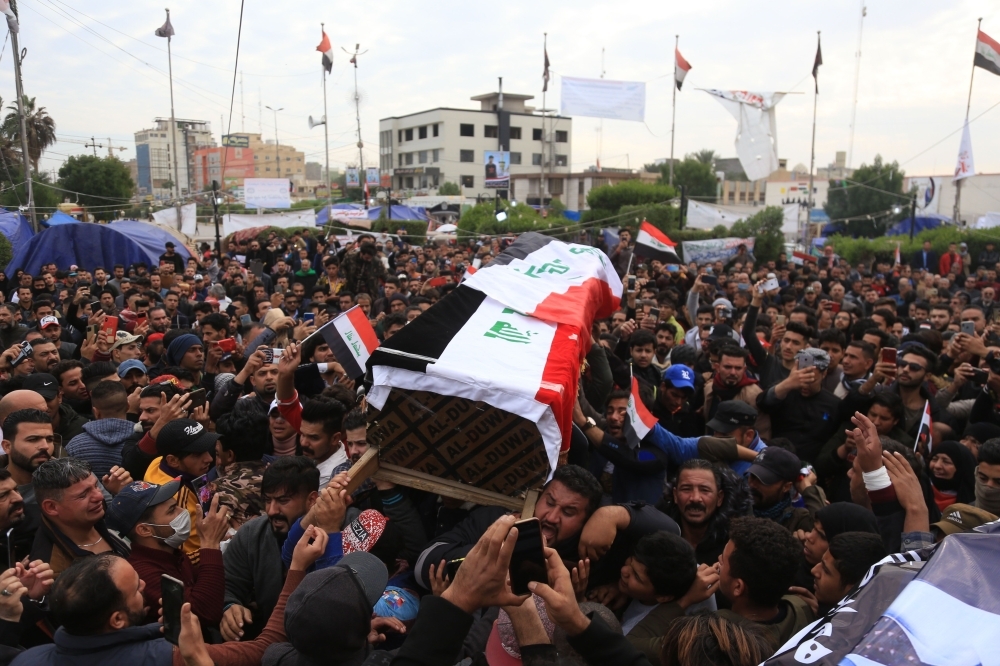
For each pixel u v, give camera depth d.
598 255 5.00
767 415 6.33
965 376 6.58
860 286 16.83
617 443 4.71
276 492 3.70
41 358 7.02
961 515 3.95
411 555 3.55
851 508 3.75
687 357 7.44
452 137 84.12
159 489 3.55
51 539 3.71
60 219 22.12
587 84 27.05
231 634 3.36
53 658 2.82
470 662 2.80
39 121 33.47
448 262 22.95
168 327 9.85
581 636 2.47
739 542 3.23
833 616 2.13
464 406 3.29
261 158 117.00
